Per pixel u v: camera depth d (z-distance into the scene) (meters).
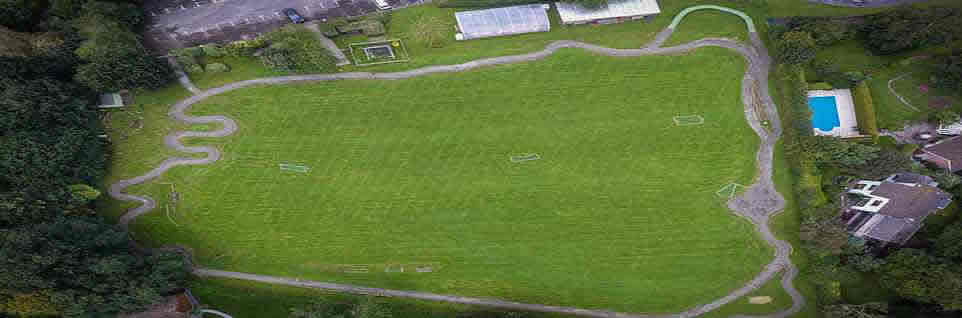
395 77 82.19
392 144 79.12
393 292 74.06
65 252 63.28
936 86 80.06
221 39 82.50
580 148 78.88
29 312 62.12
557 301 73.75
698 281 74.12
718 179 77.25
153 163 77.06
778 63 81.00
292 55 77.81
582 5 83.69
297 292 73.94
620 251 75.06
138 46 75.38
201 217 75.50
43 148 67.81
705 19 86.00
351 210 76.50
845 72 80.31
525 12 85.06
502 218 76.31
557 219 76.25
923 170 73.31
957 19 76.38
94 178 73.00
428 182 77.56
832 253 70.56
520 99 81.31
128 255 66.81
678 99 81.06
